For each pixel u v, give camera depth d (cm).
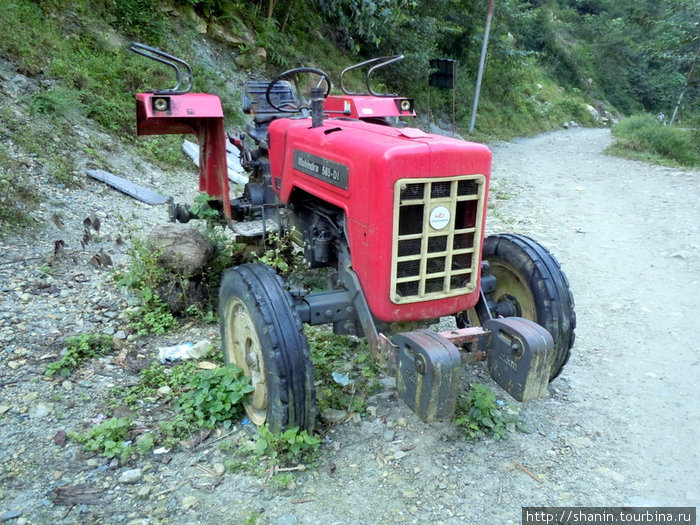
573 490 295
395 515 271
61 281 484
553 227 785
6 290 454
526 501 285
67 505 269
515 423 344
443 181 281
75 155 690
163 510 269
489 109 2123
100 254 509
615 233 761
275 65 1192
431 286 302
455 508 278
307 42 1340
